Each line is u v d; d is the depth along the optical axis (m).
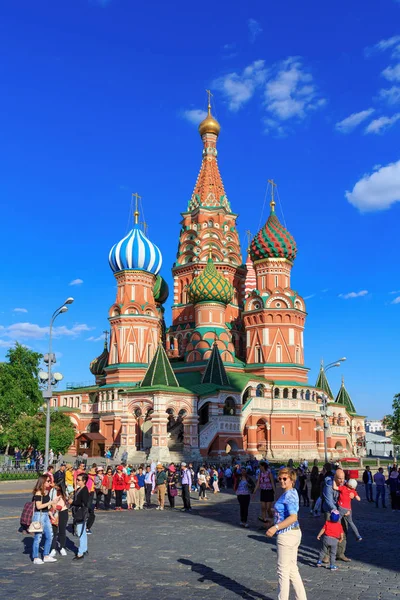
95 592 14.12
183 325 95.19
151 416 67.69
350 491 19.28
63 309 41.22
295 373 87.06
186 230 100.00
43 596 13.70
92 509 22.20
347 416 111.44
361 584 15.41
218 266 96.94
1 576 15.84
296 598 12.55
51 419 77.69
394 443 120.31
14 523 26.16
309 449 85.12
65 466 32.56
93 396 91.44
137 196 95.69
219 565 17.52
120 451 70.25
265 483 25.81
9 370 74.62
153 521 28.30
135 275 90.19
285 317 88.19
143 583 15.09
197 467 58.09
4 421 73.50
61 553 18.83
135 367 86.06
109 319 90.00
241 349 95.69
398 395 104.75
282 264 90.38
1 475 51.38
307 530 25.81
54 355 40.78
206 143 103.88
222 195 101.75
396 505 36.56
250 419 80.38
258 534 24.16
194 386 75.94
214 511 33.69
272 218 92.06
